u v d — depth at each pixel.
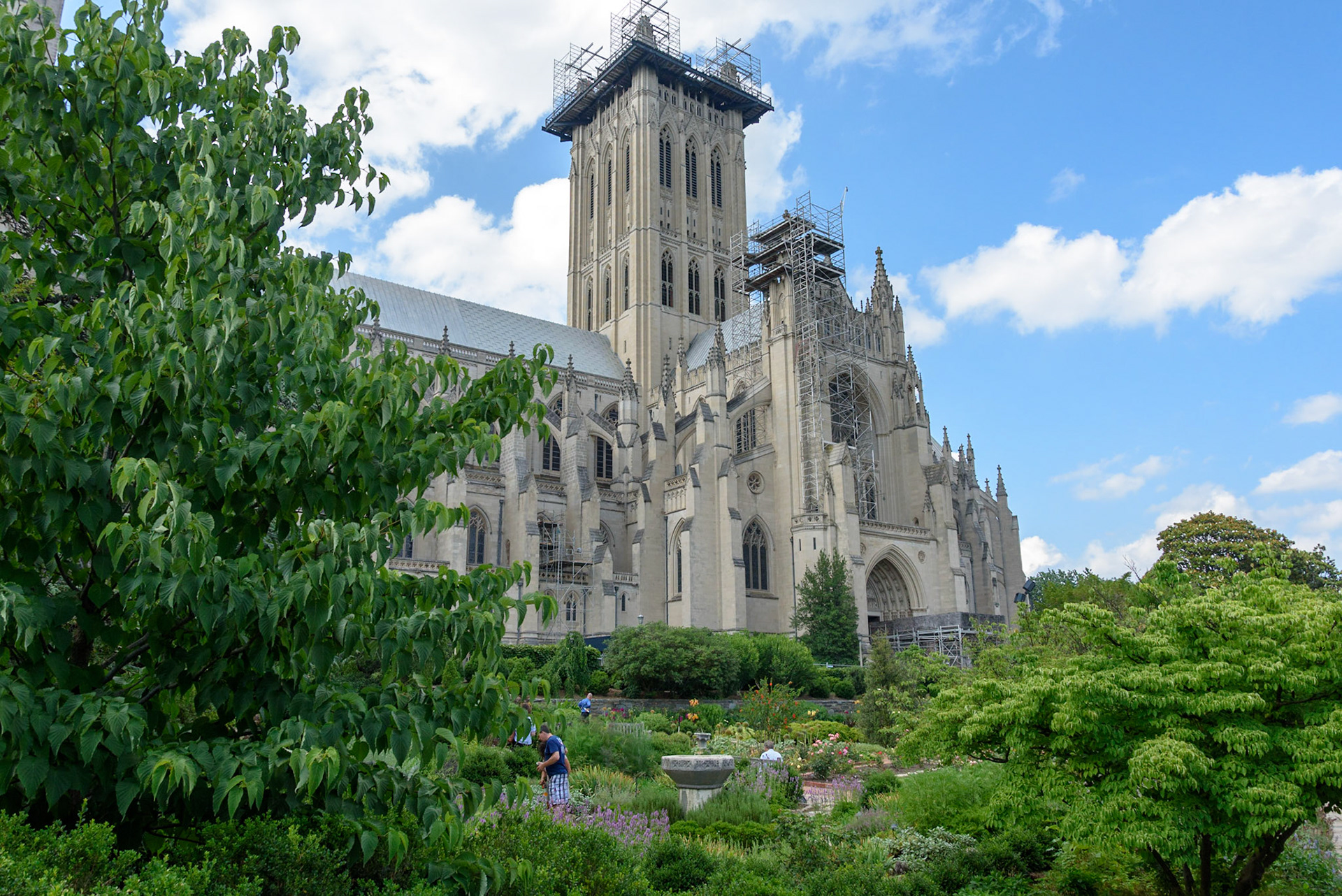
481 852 12.71
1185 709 16.73
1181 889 18.95
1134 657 18.30
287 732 10.12
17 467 9.41
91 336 10.41
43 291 11.70
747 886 16.97
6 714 8.55
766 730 51.72
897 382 108.88
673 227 135.12
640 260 128.88
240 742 10.25
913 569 98.00
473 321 114.81
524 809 15.48
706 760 28.55
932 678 53.12
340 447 10.55
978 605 106.06
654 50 134.38
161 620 10.59
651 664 61.44
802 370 99.38
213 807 9.46
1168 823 15.78
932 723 20.66
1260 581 20.31
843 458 93.38
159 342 10.14
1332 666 16.45
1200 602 17.91
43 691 9.13
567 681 60.56
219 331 10.43
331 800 11.62
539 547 87.31
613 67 137.12
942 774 25.69
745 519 95.31
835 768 41.62
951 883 20.45
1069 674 18.03
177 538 9.02
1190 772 15.62
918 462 104.94
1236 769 15.92
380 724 10.78
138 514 9.96
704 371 112.38
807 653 73.94
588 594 88.06
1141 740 16.78
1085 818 16.64
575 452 95.19
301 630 10.46
